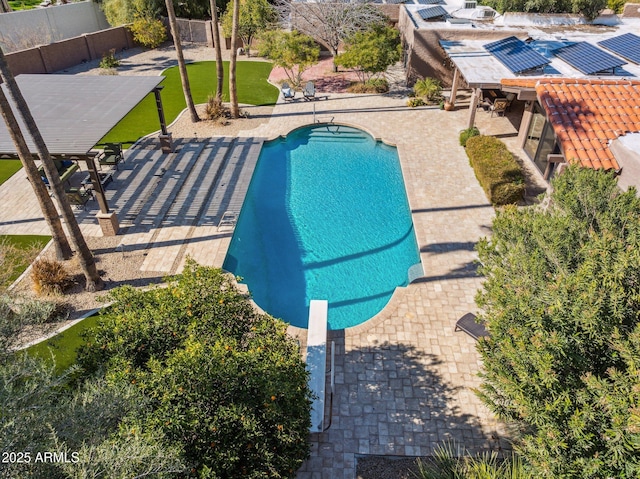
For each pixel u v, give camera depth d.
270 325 8.84
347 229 17.55
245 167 20.69
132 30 37.16
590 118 15.61
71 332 12.25
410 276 14.78
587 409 6.13
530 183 18.78
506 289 8.23
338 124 25.22
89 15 39.50
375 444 9.70
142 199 18.25
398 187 20.14
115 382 7.17
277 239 16.95
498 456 9.36
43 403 6.39
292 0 34.06
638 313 6.62
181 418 6.87
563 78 18.55
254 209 18.62
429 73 29.36
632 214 8.30
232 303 9.04
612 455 5.94
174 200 18.23
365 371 11.33
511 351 6.99
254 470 7.10
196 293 8.89
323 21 32.16
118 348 7.96
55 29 36.97
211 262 14.98
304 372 8.22
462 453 9.46
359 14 31.58
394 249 16.52
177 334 8.23
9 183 19.19
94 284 13.57
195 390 7.13
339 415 10.28
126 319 8.39
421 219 17.08
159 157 21.41
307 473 9.16
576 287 6.96
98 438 6.27
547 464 6.15
